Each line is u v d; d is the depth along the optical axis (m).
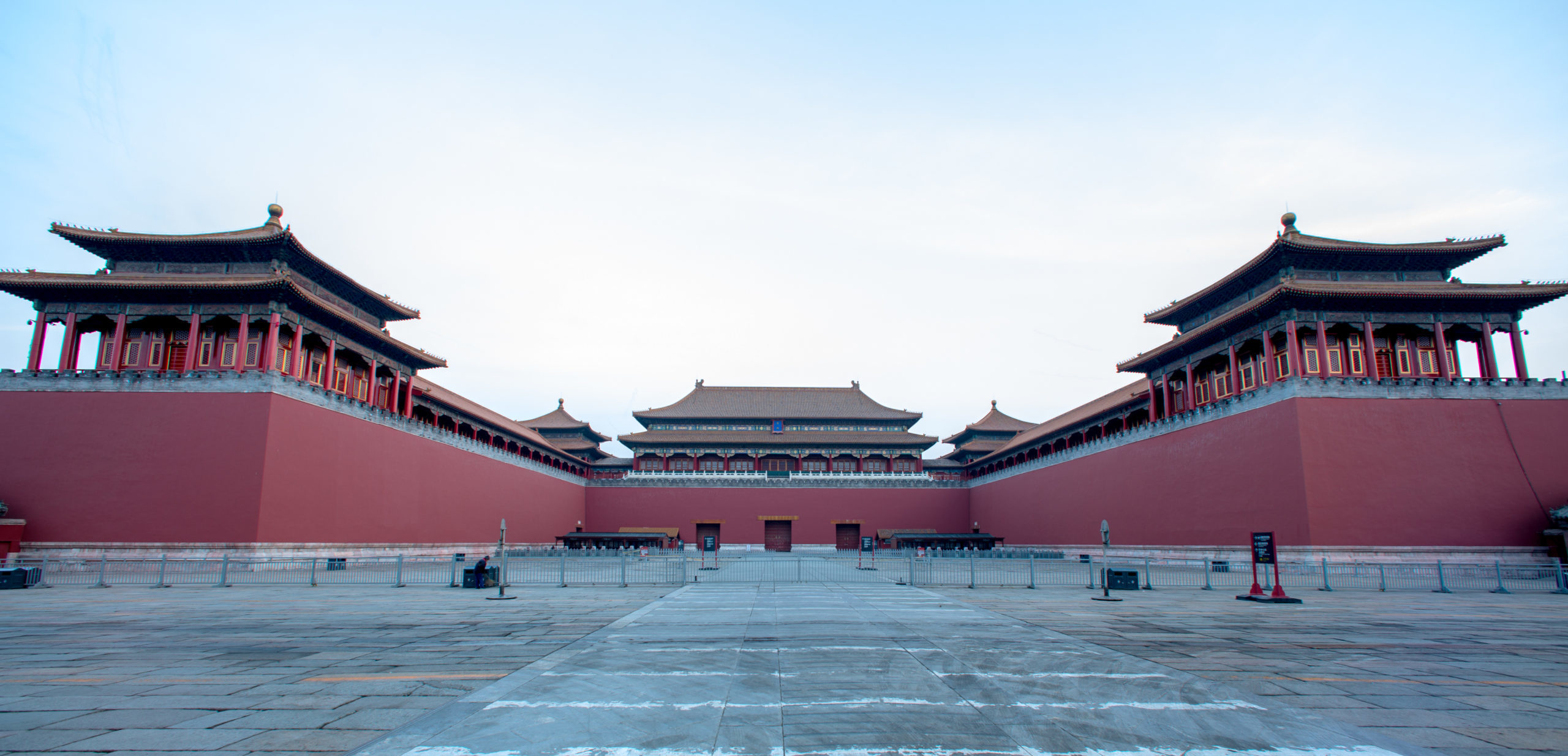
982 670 11.70
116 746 7.75
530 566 43.03
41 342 41.75
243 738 8.02
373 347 50.81
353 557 45.75
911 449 87.00
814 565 44.41
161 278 42.00
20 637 15.56
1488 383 40.16
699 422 89.06
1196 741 7.93
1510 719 8.90
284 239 42.19
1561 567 29.25
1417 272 44.66
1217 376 49.41
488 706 9.37
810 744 7.80
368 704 9.53
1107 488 57.47
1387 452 38.59
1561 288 40.47
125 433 39.66
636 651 13.44
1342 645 14.31
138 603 22.86
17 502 38.69
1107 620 18.28
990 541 74.00
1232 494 43.50
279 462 40.12
